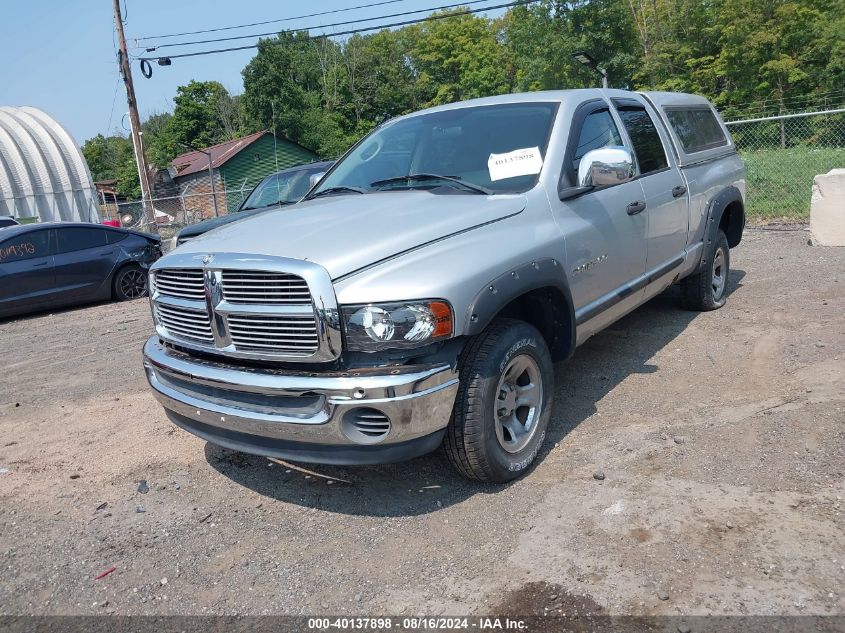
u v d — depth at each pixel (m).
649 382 5.03
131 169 49.62
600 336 6.20
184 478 4.22
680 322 6.43
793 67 31.56
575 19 38.66
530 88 41.38
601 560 3.02
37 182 32.50
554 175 4.19
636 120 5.43
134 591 3.14
